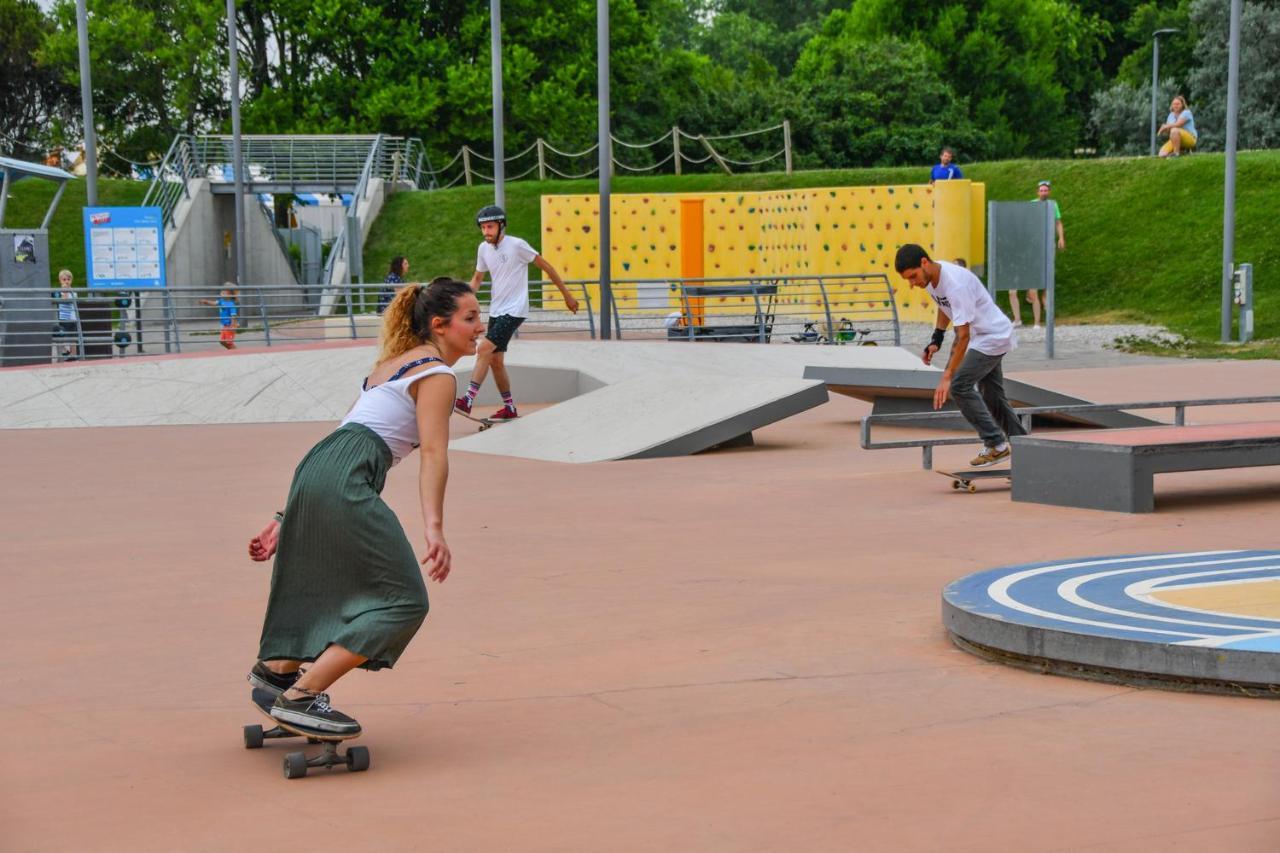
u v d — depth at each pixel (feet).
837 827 12.06
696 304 84.84
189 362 62.34
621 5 165.89
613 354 65.05
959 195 99.81
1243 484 34.35
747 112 159.63
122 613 22.66
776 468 39.60
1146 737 14.44
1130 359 80.53
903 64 160.45
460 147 160.66
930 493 33.73
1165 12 214.48
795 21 322.75
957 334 33.40
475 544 28.32
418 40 156.66
